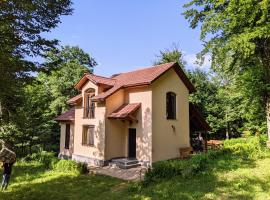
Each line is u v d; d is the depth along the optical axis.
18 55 10.20
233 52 17.34
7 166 11.51
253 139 16.86
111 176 13.84
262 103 18.34
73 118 21.56
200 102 31.34
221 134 33.91
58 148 26.83
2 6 8.66
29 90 21.25
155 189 10.00
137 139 17.25
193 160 12.08
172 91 18.56
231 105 29.62
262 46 16.98
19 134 19.95
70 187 11.66
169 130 17.84
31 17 9.92
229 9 14.65
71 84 30.30
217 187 9.24
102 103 17.92
